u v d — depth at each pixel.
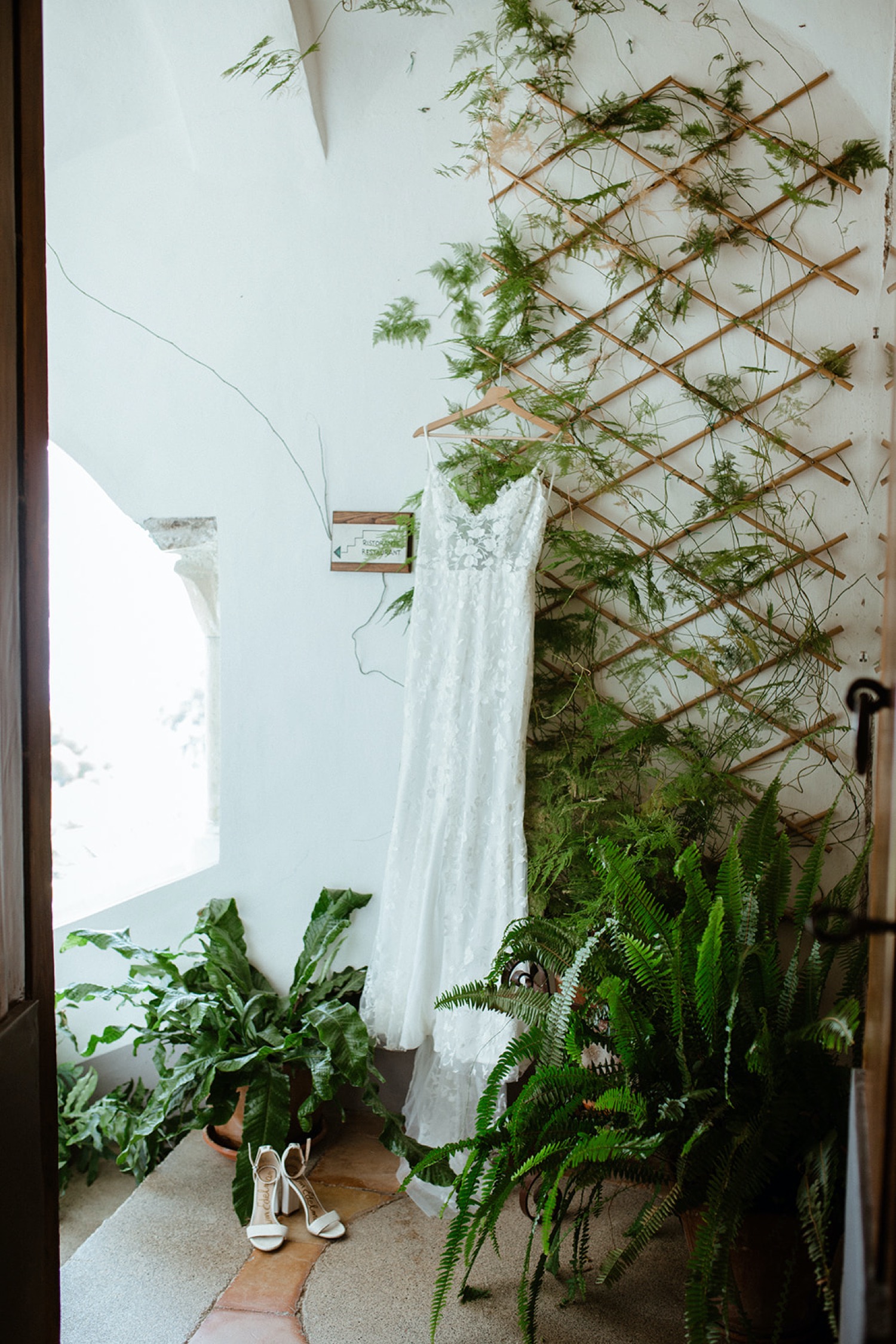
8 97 1.54
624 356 2.75
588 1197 2.43
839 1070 1.88
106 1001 2.92
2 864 1.55
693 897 2.07
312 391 2.93
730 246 2.67
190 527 3.02
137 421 3.03
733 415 2.67
